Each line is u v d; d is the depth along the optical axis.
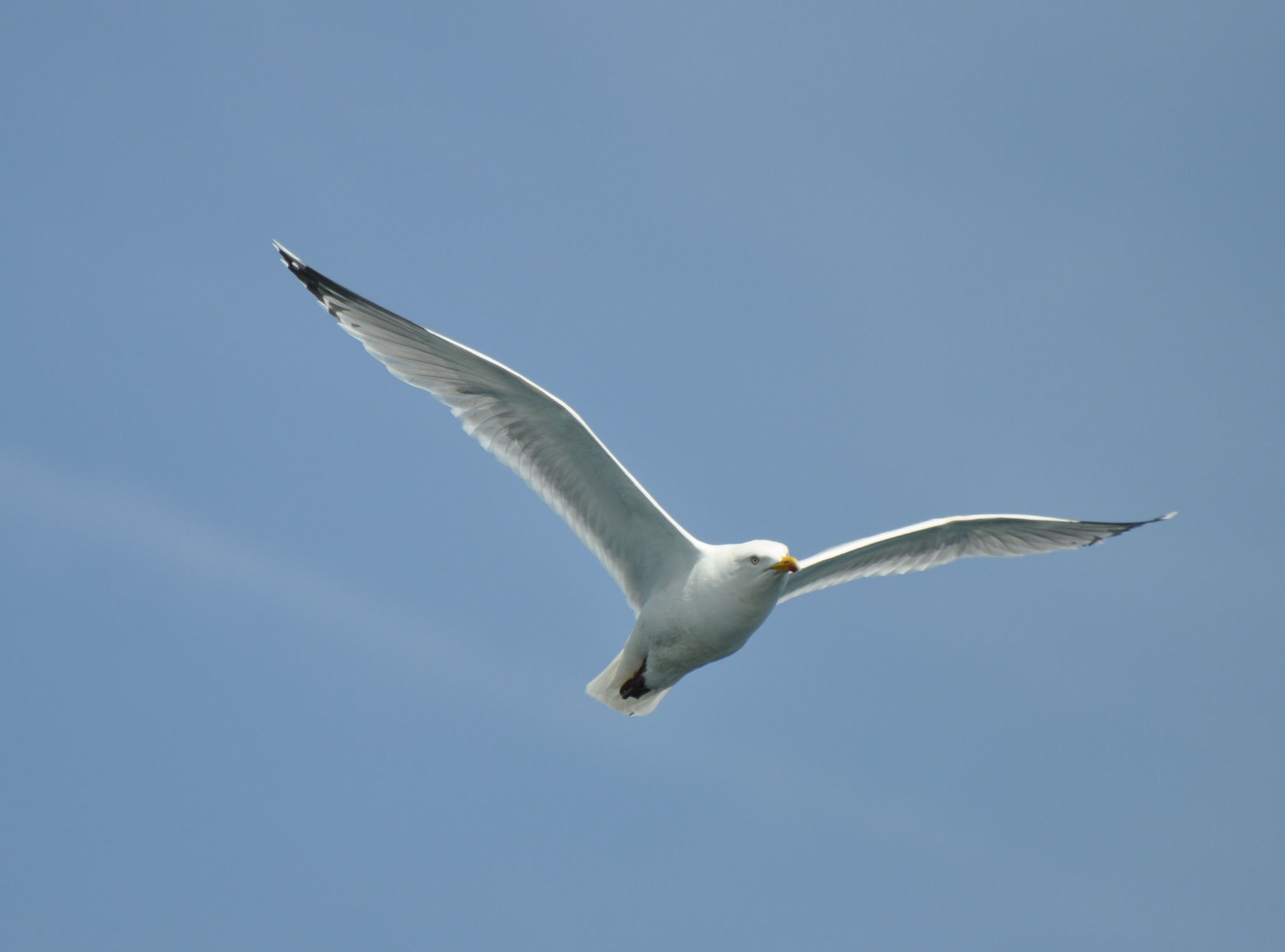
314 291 13.45
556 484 13.66
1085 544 16.75
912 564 16.66
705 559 13.38
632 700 14.38
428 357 13.10
